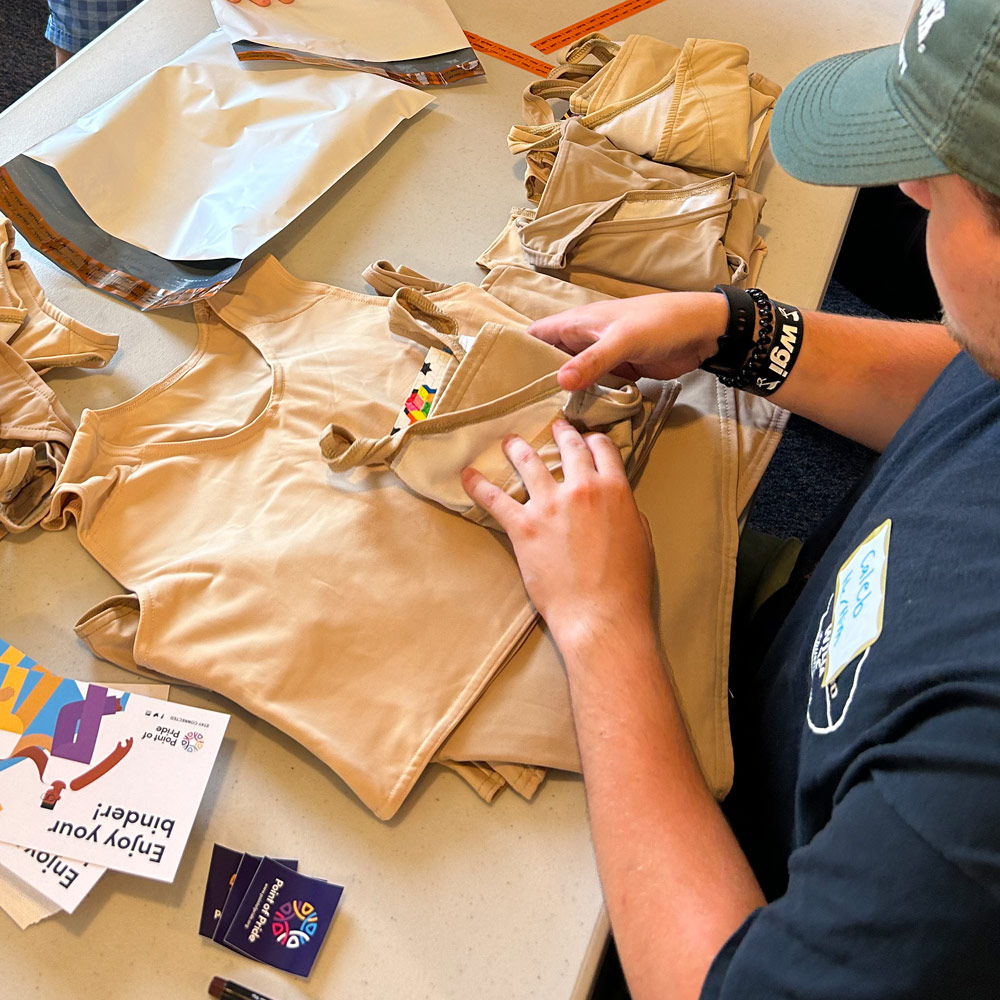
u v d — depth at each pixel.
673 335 0.75
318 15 1.18
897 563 0.51
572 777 0.64
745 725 0.75
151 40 1.18
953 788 0.38
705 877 0.51
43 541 0.74
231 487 0.76
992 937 0.37
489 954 0.56
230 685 0.64
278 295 0.90
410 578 0.69
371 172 1.06
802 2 1.33
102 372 0.85
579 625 0.61
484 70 1.20
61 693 0.63
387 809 0.60
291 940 0.55
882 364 0.80
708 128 0.96
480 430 0.71
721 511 0.78
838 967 0.40
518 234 0.96
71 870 0.56
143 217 0.96
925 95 0.43
